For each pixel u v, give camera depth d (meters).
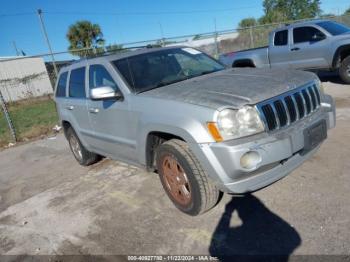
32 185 5.34
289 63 9.52
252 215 3.20
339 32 8.68
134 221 3.54
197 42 16.92
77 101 4.96
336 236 2.69
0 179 6.02
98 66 4.34
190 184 3.15
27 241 3.57
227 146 2.68
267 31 18.12
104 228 3.52
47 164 6.41
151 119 3.30
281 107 2.93
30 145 8.48
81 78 4.87
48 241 3.48
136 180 4.62
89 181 4.97
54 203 4.43
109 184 4.68
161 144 3.39
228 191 2.85
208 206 3.21
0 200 4.95
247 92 2.95
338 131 4.97
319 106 3.42
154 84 3.86
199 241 2.99
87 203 4.21
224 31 14.66
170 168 3.41
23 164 6.78
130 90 3.75
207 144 2.79
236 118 2.73
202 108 2.84
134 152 3.84
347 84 8.55
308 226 2.88
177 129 3.00
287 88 3.06
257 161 2.71
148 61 4.19
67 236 3.51
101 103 4.22
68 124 5.71
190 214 3.39
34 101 21.97
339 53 8.34
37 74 24.47
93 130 4.70
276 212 3.17
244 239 2.89
